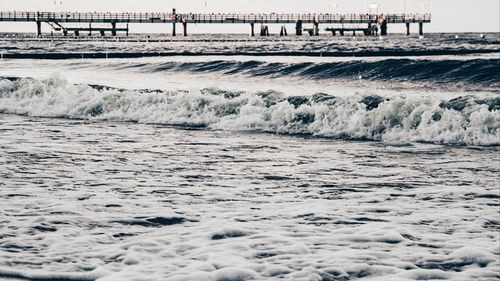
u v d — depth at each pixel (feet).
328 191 30.35
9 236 22.21
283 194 29.66
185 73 119.65
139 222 24.31
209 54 160.45
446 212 26.16
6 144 44.11
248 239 22.11
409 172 35.27
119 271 18.93
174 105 59.93
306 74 110.93
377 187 31.27
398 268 19.26
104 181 31.96
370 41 294.25
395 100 50.57
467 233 23.04
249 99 57.77
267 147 44.37
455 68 99.76
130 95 63.26
